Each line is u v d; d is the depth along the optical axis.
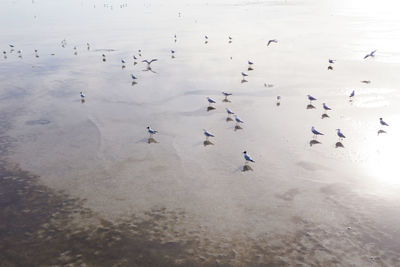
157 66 56.94
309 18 109.19
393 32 77.88
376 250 17.69
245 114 35.72
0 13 141.50
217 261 17.22
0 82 51.12
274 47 68.19
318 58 57.81
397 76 45.19
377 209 20.58
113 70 55.53
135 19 120.00
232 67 54.50
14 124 35.75
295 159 26.55
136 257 17.64
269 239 18.67
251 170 25.34
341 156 26.64
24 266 17.33
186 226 19.84
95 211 21.50
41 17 129.00
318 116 34.28
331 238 18.61
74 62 61.69
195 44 74.19
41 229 20.03
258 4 161.88
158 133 32.09
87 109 39.16
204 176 24.84
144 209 21.50
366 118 32.97
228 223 19.97
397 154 26.39
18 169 26.81
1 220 20.94
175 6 164.88
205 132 29.36
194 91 43.81
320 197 21.97
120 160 27.48
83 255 17.91
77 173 25.91
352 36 75.69
